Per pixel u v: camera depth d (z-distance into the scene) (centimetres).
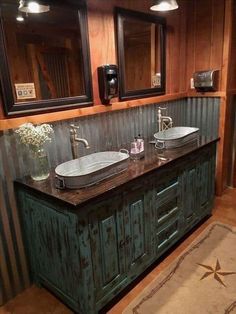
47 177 171
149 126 270
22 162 173
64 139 194
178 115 310
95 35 201
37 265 184
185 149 222
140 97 249
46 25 171
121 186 156
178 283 190
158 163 190
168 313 167
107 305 175
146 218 185
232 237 239
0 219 169
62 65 184
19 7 153
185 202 227
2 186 166
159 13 252
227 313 164
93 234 148
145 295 181
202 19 281
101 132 221
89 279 151
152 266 209
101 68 204
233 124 313
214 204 290
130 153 209
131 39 229
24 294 188
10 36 155
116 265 168
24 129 159
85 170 186
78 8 185
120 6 215
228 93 287
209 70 283
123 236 169
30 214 170
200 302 173
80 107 200
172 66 285
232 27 269
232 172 329
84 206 138
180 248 228
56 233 155
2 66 153
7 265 178
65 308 175
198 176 239
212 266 205
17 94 164
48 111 180
